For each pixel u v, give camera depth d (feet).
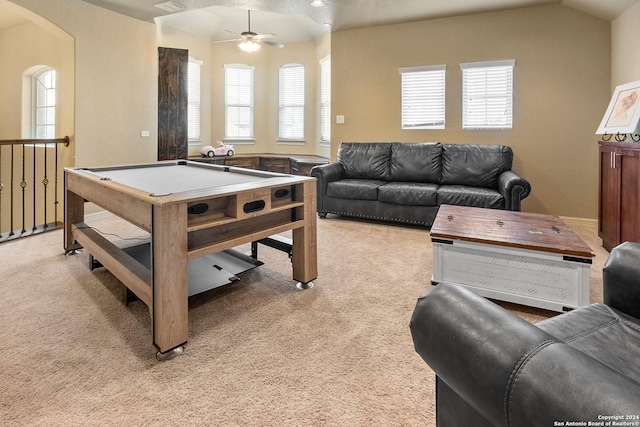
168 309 5.98
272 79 24.31
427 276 9.57
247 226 7.38
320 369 5.75
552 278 7.32
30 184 18.76
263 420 4.71
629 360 3.42
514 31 15.39
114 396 5.12
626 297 4.37
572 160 15.10
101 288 8.65
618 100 11.55
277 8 15.23
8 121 21.18
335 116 18.98
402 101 17.63
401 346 6.39
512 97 15.69
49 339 6.51
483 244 7.77
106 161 15.99
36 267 9.96
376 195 15.03
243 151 24.62
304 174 20.90
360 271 9.93
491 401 2.32
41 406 4.91
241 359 6.00
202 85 23.06
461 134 16.65
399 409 4.91
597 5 13.43
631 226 9.71
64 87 15.11
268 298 8.23
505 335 2.44
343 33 18.34
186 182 8.35
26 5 13.03
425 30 16.80
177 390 5.26
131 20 16.55
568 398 1.93
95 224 14.67
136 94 16.98
